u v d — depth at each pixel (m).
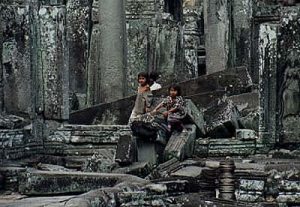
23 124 14.29
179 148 13.52
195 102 16.31
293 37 13.91
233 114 14.98
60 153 14.90
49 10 15.13
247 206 9.84
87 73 21.78
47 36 15.15
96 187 11.06
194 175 11.81
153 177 12.24
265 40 14.05
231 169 10.62
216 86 17.16
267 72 14.09
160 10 24.69
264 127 14.22
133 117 13.67
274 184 10.90
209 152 14.47
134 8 24.62
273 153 14.05
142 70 24.19
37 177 11.30
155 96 15.87
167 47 24.16
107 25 18.67
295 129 14.02
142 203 9.82
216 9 20.61
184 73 24.42
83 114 17.11
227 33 20.66
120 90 18.67
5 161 13.08
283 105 14.06
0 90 14.23
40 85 15.17
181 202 10.14
